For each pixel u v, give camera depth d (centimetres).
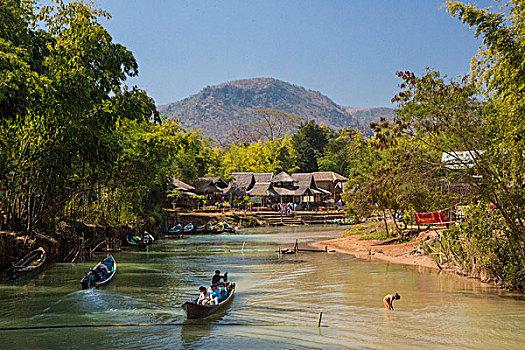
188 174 7288
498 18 1434
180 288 1988
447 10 1495
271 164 10281
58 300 1700
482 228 1884
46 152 2180
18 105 1570
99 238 3300
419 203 2797
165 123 3831
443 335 1288
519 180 1681
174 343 1234
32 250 2311
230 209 7600
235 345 1216
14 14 1828
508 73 1450
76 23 2142
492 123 1630
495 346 1194
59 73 1934
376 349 1177
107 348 1198
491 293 1819
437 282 2069
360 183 3778
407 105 1677
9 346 1205
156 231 4750
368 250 3278
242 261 2894
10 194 2352
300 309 1606
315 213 7756
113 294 1834
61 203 2638
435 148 1744
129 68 2311
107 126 2302
